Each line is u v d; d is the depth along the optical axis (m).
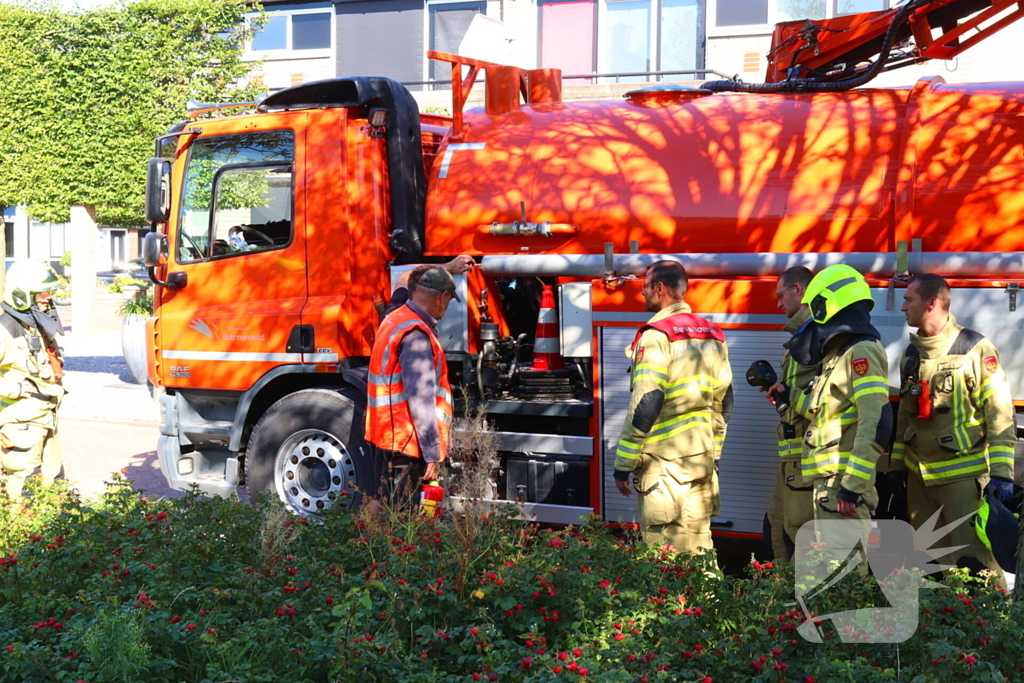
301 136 6.77
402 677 3.38
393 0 19.77
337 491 6.53
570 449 6.07
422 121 7.27
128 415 12.80
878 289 5.53
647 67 17.84
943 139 5.64
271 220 6.90
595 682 3.14
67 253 32.38
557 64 18.42
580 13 18.22
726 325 5.65
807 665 3.36
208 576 4.45
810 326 4.67
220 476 7.34
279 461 6.70
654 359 4.84
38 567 4.37
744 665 3.42
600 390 5.99
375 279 6.64
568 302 6.04
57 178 17.88
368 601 3.63
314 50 20.38
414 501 5.39
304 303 6.75
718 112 6.22
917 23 6.42
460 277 6.26
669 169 6.11
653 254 6.04
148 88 17.12
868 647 3.60
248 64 17.88
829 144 5.88
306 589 4.14
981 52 13.80
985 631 3.58
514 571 4.00
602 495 6.04
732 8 16.69
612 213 6.13
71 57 17.27
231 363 6.98
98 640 3.31
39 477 6.00
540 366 6.35
